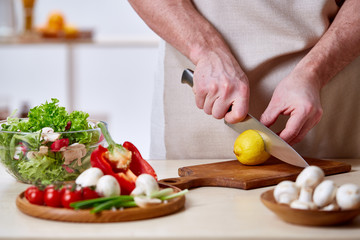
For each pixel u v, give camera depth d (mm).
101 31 4367
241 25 1517
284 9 1501
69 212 958
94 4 4324
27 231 917
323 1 1488
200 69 1382
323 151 1632
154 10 1480
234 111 1333
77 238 890
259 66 1527
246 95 1341
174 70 1613
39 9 4309
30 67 4258
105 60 4219
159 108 1707
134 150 1194
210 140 1629
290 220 930
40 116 1275
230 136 1609
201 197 1141
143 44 3832
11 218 991
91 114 4289
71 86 4242
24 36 3516
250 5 1505
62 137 1225
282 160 1359
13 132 1210
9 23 3684
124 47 4195
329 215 896
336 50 1447
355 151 1629
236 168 1356
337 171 1366
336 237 877
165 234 896
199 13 1535
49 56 4238
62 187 995
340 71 1571
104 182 994
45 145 1214
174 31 1451
